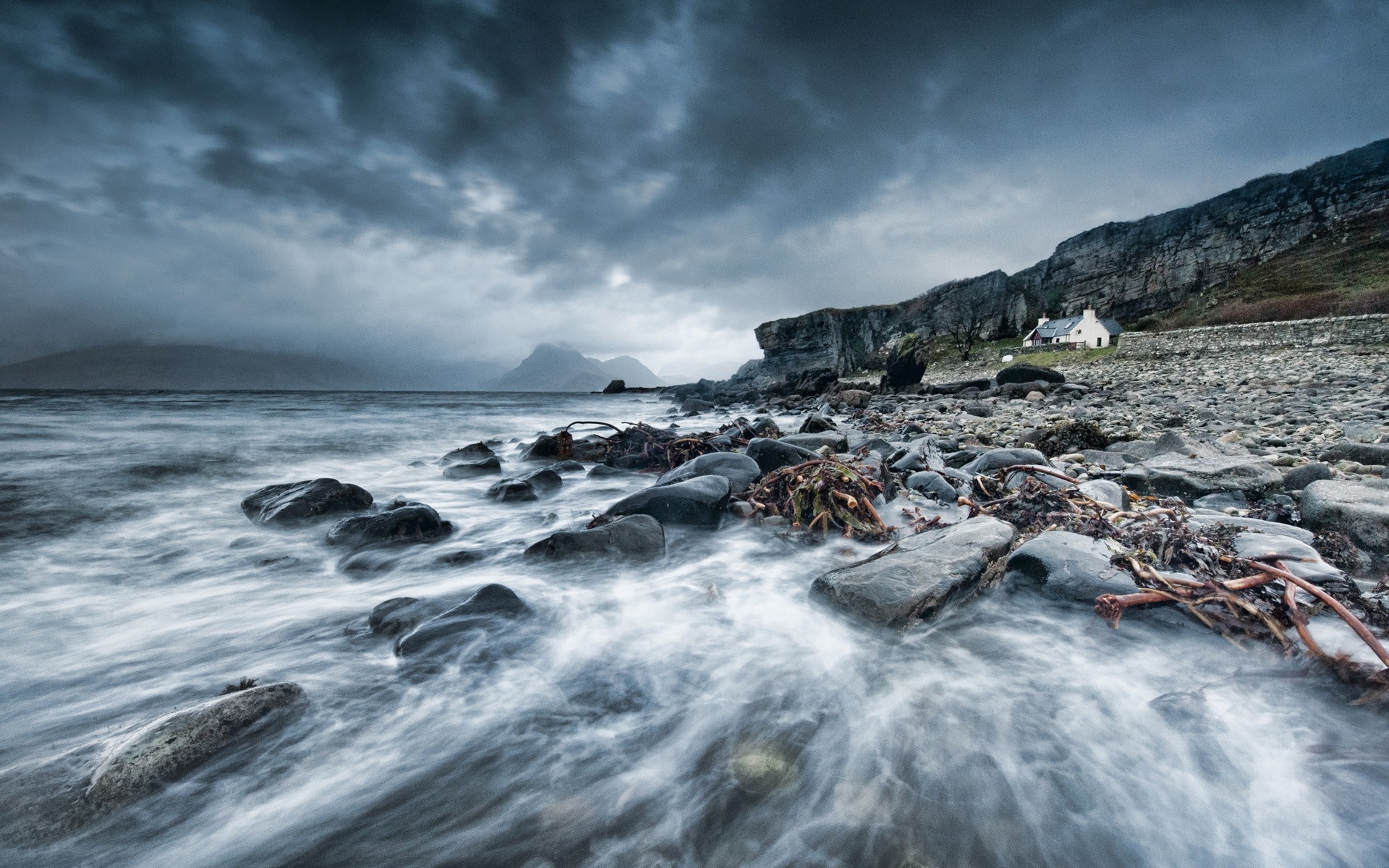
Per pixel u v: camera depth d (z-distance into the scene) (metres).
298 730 2.75
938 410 21.41
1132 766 2.45
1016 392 26.02
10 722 2.91
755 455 8.10
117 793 2.24
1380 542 4.34
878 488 6.12
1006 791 2.33
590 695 3.08
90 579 5.04
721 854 2.08
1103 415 15.14
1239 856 2.00
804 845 2.10
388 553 5.46
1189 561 3.63
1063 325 76.25
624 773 2.50
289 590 4.76
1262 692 2.71
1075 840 2.09
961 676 3.17
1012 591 4.05
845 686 3.13
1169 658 3.18
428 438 17.77
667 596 4.38
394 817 2.28
